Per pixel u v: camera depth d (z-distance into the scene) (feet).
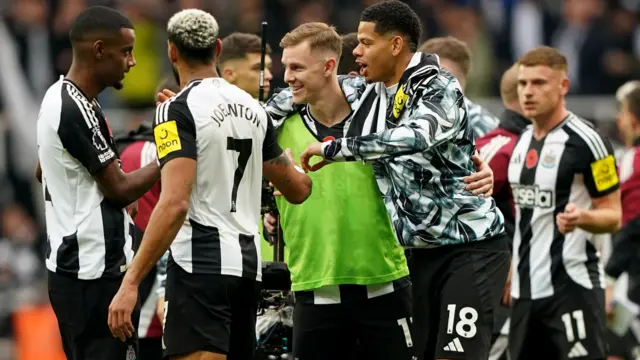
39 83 164.96
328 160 70.38
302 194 73.00
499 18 178.50
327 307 77.87
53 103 70.33
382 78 74.54
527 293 90.38
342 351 79.20
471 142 74.43
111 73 71.82
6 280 146.61
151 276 87.97
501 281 75.05
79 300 71.26
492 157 92.68
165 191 65.87
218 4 168.76
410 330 78.33
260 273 69.92
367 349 78.64
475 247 74.43
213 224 67.92
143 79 159.12
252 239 69.41
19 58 164.45
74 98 70.28
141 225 87.20
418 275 76.13
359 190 76.79
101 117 71.87
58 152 70.38
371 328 78.02
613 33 172.14
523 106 89.86
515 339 91.50
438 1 178.70
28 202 161.38
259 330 80.07
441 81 71.92
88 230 70.90
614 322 104.78
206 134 67.21
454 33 171.42
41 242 154.81
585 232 88.89
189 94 67.56
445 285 74.84
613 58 170.71
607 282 104.73
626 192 103.86
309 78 75.10
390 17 73.26
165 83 89.86
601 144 88.28
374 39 73.51
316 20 170.09
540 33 178.40
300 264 77.82
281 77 156.97
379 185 75.46
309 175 77.30
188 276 67.87
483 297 73.92
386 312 77.87
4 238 152.56
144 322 87.76
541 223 89.76
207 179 67.67
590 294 88.89
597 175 88.22
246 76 91.30
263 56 78.74
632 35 173.58
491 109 158.20
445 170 73.31
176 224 65.67
